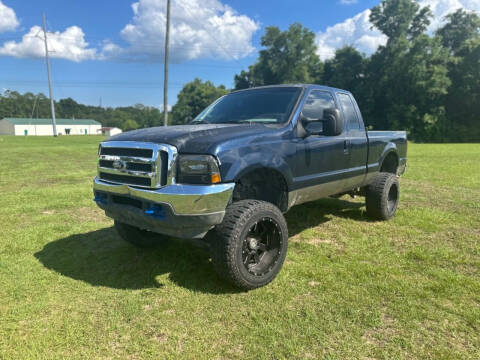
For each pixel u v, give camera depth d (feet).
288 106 13.35
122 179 11.02
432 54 166.20
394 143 19.53
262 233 11.46
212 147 10.00
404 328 8.80
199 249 14.34
